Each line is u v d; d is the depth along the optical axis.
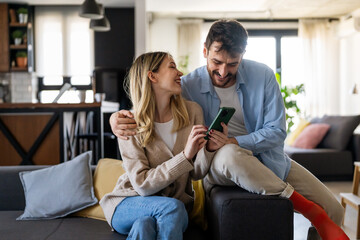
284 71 8.28
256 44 8.31
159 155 1.73
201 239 1.65
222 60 1.78
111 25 6.71
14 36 6.49
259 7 7.32
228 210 1.48
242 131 1.99
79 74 6.86
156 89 1.75
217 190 1.66
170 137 1.78
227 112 1.57
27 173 2.17
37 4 6.66
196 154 1.74
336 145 5.05
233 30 1.75
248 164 1.55
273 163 1.89
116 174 2.12
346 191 4.34
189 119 1.81
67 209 2.01
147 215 1.53
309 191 1.95
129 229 1.64
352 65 8.05
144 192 1.60
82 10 4.70
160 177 1.57
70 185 2.05
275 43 8.29
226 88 1.97
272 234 1.48
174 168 1.56
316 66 8.14
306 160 4.88
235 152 1.57
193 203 1.80
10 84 6.67
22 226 1.87
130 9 6.71
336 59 8.15
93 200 2.02
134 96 1.78
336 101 8.17
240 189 1.65
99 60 6.73
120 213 1.63
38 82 6.94
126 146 1.71
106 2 6.43
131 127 1.71
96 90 6.39
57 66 6.86
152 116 1.73
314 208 1.62
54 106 3.46
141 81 1.75
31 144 3.50
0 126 3.48
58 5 6.81
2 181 2.20
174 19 8.16
